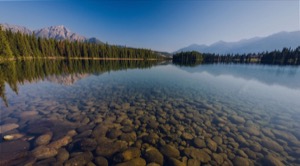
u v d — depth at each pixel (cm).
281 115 829
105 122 651
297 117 805
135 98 1071
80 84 1528
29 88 1275
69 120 660
